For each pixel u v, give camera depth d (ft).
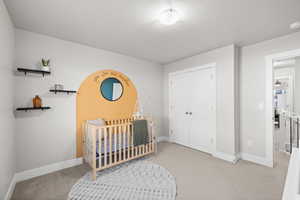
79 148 8.82
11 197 5.74
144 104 12.57
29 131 7.21
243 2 5.17
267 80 8.48
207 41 8.67
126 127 8.87
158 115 13.78
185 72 12.25
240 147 9.61
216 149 9.94
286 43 7.80
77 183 6.70
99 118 9.76
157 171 7.83
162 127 14.17
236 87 9.27
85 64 9.18
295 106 11.59
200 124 11.22
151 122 10.32
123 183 6.70
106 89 10.15
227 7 5.46
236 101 9.27
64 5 5.36
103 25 6.82
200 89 11.18
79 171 7.85
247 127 9.30
